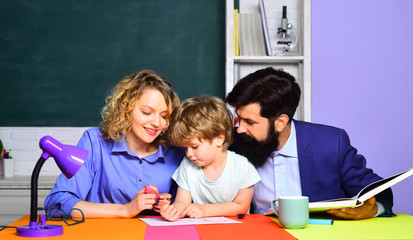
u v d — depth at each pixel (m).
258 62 3.21
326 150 1.78
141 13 3.41
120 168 1.75
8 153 3.29
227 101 1.67
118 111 1.66
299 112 3.13
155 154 1.76
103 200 1.76
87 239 1.16
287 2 3.30
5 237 1.20
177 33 3.41
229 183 1.66
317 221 1.39
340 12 3.06
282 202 1.31
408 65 3.05
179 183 1.70
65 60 3.40
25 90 3.39
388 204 1.55
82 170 1.69
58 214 1.54
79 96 3.39
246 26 3.18
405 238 1.17
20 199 2.95
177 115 1.66
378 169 3.02
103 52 3.41
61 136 3.38
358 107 3.04
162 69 3.40
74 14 3.41
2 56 3.39
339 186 1.80
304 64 3.05
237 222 1.41
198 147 1.62
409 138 3.03
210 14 3.41
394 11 3.06
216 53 3.40
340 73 3.05
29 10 3.41
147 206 1.46
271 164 1.82
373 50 3.05
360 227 1.33
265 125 1.65
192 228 1.31
